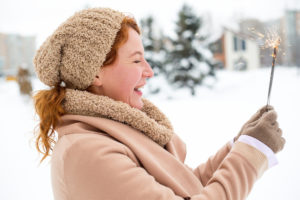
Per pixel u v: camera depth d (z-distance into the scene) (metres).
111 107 0.68
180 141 0.93
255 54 18.41
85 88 0.73
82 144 0.58
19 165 3.26
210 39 12.69
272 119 0.66
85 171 0.55
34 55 0.77
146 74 0.76
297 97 7.81
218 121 5.51
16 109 7.91
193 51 11.83
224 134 4.34
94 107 0.67
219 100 9.32
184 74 11.70
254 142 0.63
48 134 0.76
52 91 0.73
